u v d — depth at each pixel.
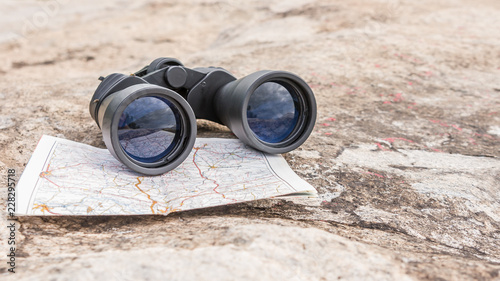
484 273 0.37
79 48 1.29
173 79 0.53
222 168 0.50
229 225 0.42
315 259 0.38
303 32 1.10
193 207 0.44
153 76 0.53
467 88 0.76
